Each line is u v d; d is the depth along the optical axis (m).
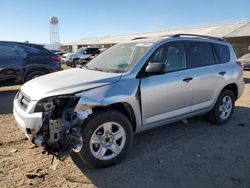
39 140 3.63
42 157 4.30
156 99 4.40
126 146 4.07
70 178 3.70
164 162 4.13
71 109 3.72
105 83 3.94
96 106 3.76
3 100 8.50
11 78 9.05
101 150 3.87
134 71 4.23
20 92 4.38
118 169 3.93
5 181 3.62
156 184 3.55
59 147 3.65
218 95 5.55
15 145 4.76
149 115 4.39
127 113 4.23
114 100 3.87
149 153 4.43
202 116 6.20
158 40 4.76
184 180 3.64
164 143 4.83
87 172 3.86
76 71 4.75
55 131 3.60
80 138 3.62
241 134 5.30
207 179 3.66
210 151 4.52
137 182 3.60
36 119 3.61
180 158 4.26
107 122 3.85
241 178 3.68
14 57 9.05
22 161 4.17
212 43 5.61
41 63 9.49
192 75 4.93
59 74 4.62
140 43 4.91
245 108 7.31
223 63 5.69
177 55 4.87
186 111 4.96
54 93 3.67
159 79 4.44
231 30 34.12
